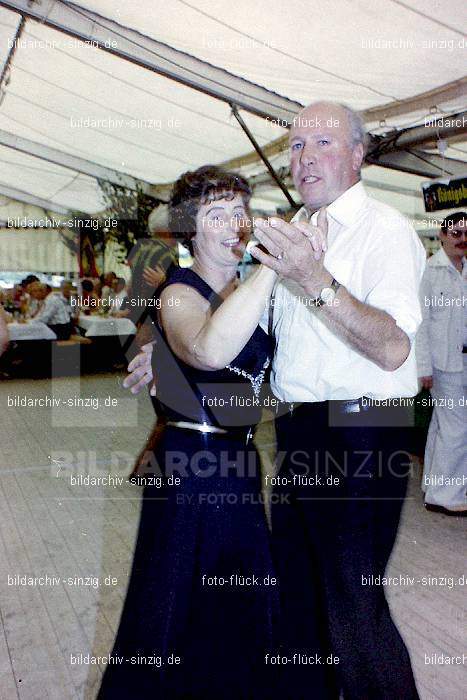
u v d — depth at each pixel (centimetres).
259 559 169
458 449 353
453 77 363
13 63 489
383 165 507
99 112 552
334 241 167
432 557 304
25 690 206
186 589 162
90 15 382
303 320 167
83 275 991
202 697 171
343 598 166
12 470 456
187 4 324
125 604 163
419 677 210
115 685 158
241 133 530
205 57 401
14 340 888
